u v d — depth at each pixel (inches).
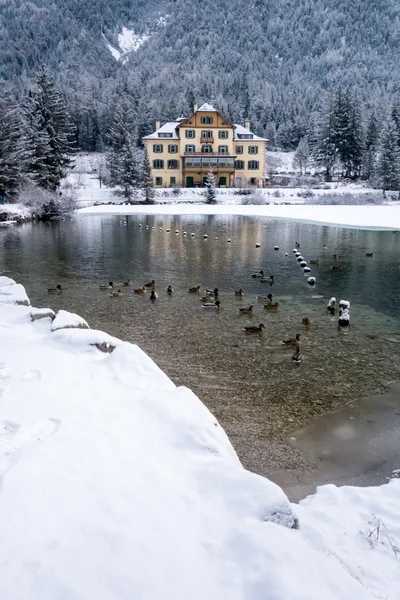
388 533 201.2
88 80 6501.0
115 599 132.0
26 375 305.0
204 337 516.4
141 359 338.0
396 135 3034.0
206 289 756.0
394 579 171.3
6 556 144.4
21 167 2165.4
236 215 2313.0
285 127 5034.5
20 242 1341.0
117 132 3408.0
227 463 212.2
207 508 180.2
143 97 5319.9
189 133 3260.3
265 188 3201.3
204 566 148.6
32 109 2460.6
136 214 2380.7
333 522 209.0
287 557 152.9
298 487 258.4
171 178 3348.9
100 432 231.3
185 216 2272.4
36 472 190.2
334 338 518.9
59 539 153.6
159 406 264.7
